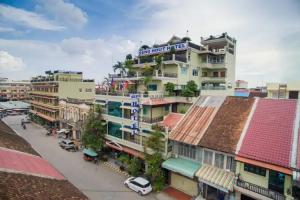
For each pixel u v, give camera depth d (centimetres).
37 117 6372
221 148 1977
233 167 1942
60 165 3059
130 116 2969
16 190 1000
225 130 2147
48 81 5691
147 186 2288
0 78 11794
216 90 3228
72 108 4541
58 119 5222
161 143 2456
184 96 3081
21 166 1387
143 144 2753
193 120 2481
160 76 3197
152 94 2894
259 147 1794
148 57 3819
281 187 1636
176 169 2183
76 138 4306
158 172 2362
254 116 2136
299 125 1823
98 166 3052
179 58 3456
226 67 3928
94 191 2317
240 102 2414
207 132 2222
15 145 1895
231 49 4216
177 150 2419
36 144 4119
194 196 2180
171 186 2469
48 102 5678
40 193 1084
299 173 1485
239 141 1947
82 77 5772
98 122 3294
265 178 1719
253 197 1702
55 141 4381
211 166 2098
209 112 2495
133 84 3378
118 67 3750
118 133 3150
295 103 2044
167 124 2664
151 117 2752
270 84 3197
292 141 1719
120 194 2266
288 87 3066
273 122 1966
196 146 2211
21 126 5850
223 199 1992
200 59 3897
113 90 3497
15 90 10338
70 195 1227
